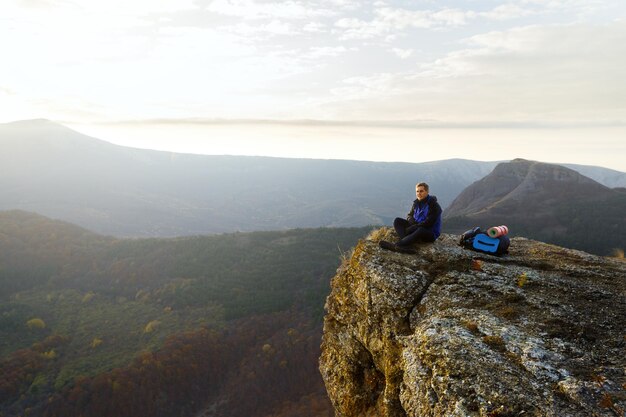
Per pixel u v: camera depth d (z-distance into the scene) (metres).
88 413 108.19
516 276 8.69
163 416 114.69
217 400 125.12
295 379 130.38
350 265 10.25
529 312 7.10
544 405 4.73
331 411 108.94
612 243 180.75
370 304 8.67
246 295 184.00
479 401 4.96
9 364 124.19
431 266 9.39
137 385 117.50
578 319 6.76
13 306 170.75
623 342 5.98
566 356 5.74
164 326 156.62
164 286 197.00
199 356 134.62
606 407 4.61
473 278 8.57
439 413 5.19
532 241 12.44
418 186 10.77
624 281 8.46
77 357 133.25
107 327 158.38
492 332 6.39
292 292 188.00
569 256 10.37
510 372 5.38
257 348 144.75
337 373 9.47
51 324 160.75
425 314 7.75
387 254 9.95
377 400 8.39
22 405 110.62
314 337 146.25
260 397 124.75
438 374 5.61
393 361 7.52
